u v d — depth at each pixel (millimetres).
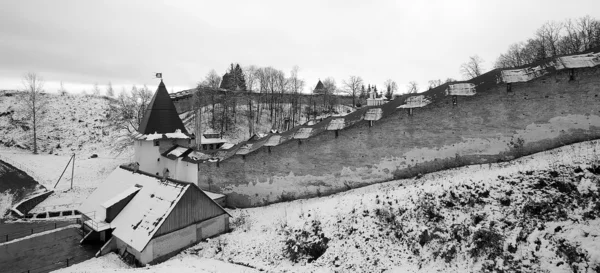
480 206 14672
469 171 19906
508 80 20594
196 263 18312
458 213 14844
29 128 55156
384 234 15914
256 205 27469
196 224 21656
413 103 23344
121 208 23094
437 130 22219
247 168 27891
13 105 59500
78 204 32344
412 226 15367
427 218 15336
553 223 12375
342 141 24812
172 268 17172
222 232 23172
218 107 62750
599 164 14039
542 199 13664
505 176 15828
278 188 26734
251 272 16344
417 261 13836
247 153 27906
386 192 19406
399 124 23203
